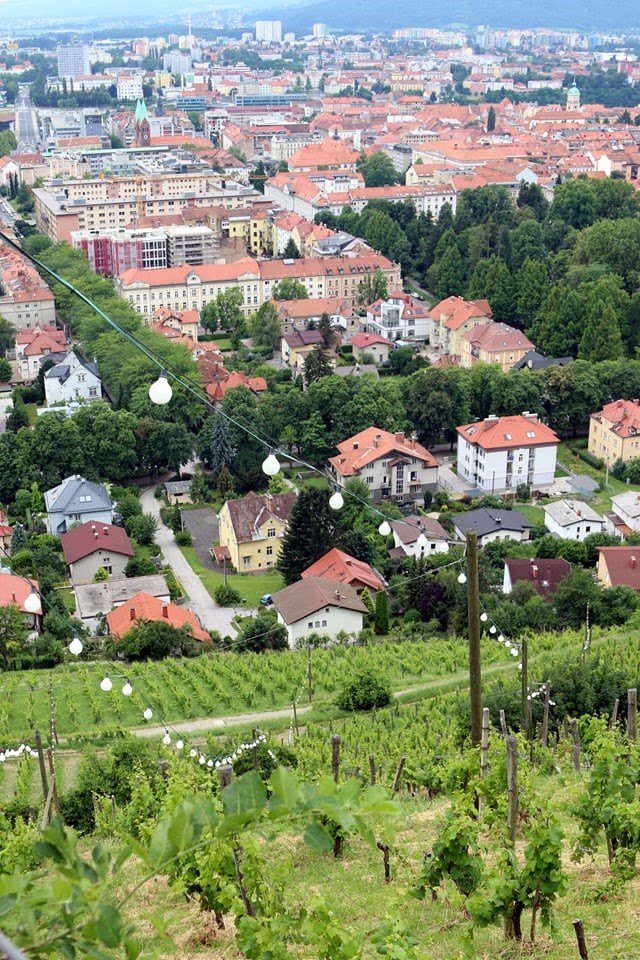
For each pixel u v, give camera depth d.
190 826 11.66
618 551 104.12
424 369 160.50
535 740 58.06
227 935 30.36
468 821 29.59
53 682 87.00
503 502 132.38
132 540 123.94
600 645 83.06
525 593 97.44
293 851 40.22
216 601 109.81
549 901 27.78
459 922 29.91
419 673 86.06
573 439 155.12
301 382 162.38
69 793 58.56
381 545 116.56
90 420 139.50
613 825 33.06
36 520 127.50
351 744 69.88
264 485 142.12
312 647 94.69
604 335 167.88
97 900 11.41
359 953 22.48
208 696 82.31
